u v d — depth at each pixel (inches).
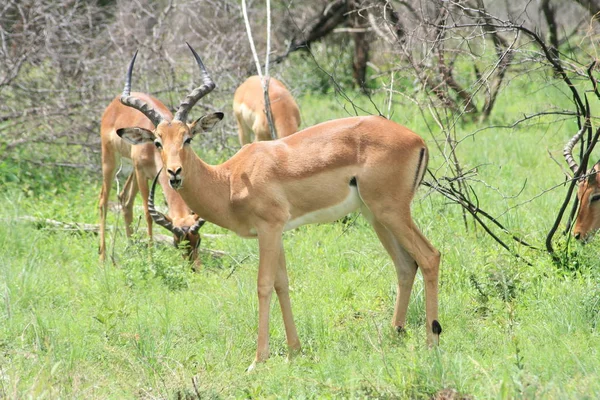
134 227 550.0
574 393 270.7
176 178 354.9
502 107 856.9
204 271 486.3
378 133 353.1
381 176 349.4
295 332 362.6
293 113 642.2
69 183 669.9
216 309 410.0
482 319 388.8
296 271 464.4
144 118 539.2
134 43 769.6
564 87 742.5
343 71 1064.2
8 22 776.3
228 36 795.4
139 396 310.3
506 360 313.3
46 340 345.4
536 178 623.8
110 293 443.2
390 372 308.3
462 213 526.3
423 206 528.1
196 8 858.1
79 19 776.3
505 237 475.8
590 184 438.3
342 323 398.9
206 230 571.8
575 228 447.5
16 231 528.7
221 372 331.0
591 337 339.3
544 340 339.6
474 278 413.1
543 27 932.6
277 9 1077.1
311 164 353.7
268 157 358.0
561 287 394.6
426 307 355.6
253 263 493.7
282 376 318.0
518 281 405.1
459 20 537.0
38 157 695.1
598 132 406.6
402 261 372.5
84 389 306.5
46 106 695.1
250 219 359.9
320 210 359.3
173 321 395.2
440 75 523.8
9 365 332.2
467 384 291.3
